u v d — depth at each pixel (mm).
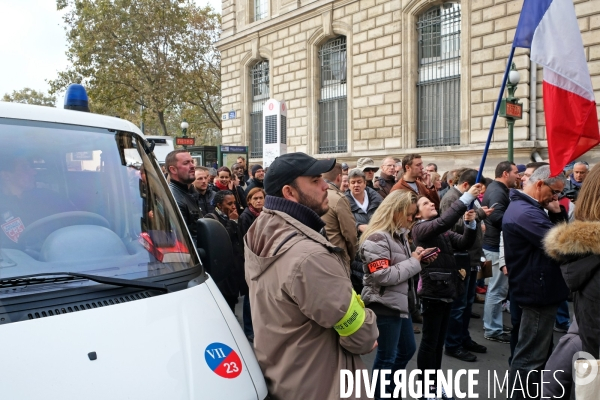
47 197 2359
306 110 19984
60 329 1848
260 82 22891
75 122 2676
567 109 4367
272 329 2158
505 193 5727
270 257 2111
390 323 3430
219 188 7598
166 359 1892
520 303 3535
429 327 3869
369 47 17375
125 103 31328
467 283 4906
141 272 2305
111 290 2133
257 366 2141
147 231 2535
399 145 16531
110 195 2545
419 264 3400
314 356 2104
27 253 2146
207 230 2805
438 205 5852
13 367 1665
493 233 5609
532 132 13250
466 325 5184
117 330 1926
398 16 16344
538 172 3584
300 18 19906
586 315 2332
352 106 18125
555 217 4348
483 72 14141
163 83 29516
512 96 9047
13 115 2482
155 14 28797
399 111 16484
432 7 15781
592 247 2264
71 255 2223
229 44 24000
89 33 28344
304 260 2014
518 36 4438
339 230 4492
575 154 4387
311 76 19766
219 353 2031
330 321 2004
